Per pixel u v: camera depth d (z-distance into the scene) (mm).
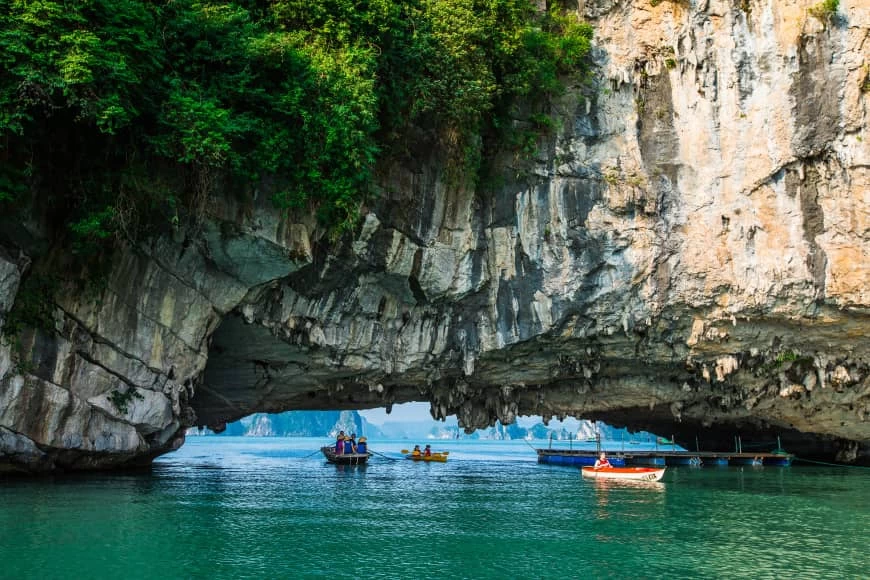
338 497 21219
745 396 29188
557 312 24188
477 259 24078
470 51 21344
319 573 11484
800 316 23922
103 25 15453
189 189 18609
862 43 23250
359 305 23688
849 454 36812
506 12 22188
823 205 23281
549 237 24156
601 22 25328
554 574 11703
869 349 25547
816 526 16375
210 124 16797
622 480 28578
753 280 23609
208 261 20438
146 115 16844
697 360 26422
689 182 24281
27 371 17484
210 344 23812
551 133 24266
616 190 24156
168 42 17562
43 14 14438
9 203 16469
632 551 13461
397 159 22344
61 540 12875
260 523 15812
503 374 27359
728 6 24469
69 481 20656
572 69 24547
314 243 21312
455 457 60344
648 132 24625
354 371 25344
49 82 14344
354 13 19594
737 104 24094
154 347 20156
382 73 20578
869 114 23094
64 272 18266
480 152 23000
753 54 24109
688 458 38031
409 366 25250
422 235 22969
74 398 18516
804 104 23359
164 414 20750
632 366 27922
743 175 23828
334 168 19141
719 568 12219
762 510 18938
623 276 24047
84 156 17047
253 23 18672
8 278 16438
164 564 11617
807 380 26938
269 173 19203
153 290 19984
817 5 23469
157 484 22297
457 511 18344
